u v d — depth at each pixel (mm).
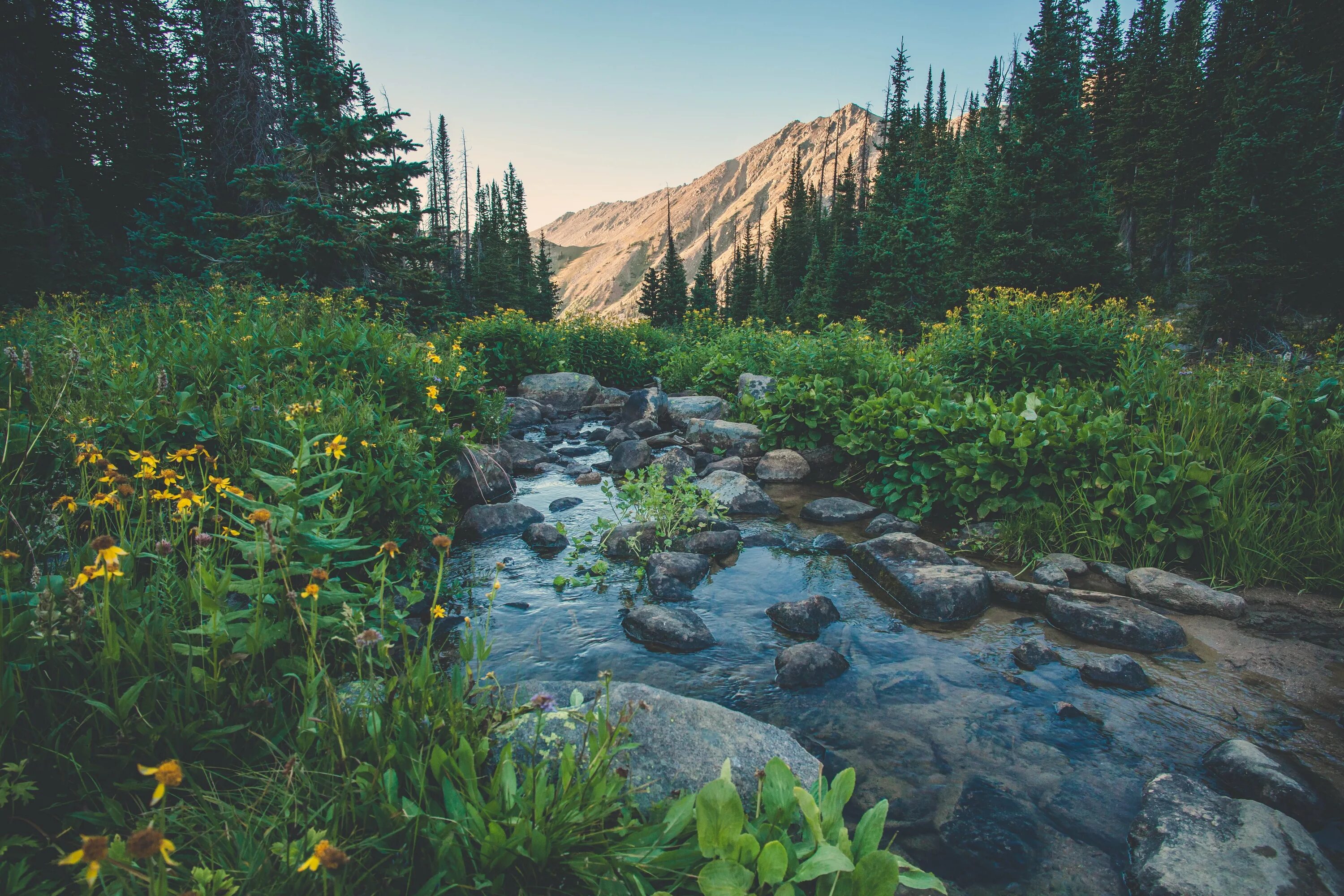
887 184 31781
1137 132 37406
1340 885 2271
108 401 4172
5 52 22188
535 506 7645
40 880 1701
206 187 20688
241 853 1685
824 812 2074
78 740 1928
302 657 2666
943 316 25250
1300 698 3643
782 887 1778
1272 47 30266
